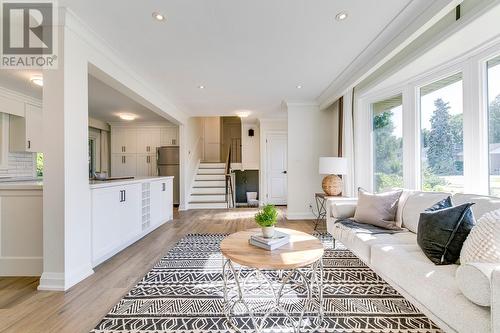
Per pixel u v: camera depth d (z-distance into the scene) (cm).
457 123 257
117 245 307
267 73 351
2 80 360
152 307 188
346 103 401
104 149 725
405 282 160
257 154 786
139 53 287
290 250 175
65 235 213
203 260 282
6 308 186
